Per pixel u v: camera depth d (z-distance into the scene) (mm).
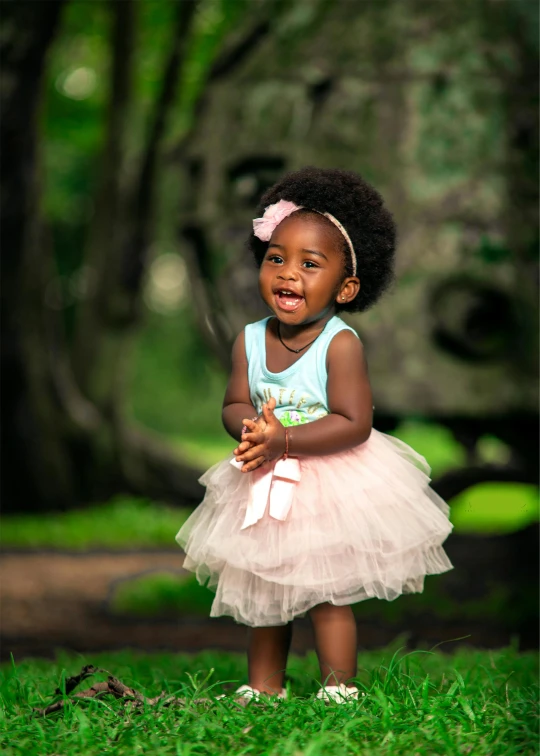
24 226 15445
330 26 9734
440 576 10570
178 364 38906
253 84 9750
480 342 9008
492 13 9492
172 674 4715
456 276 8844
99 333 16812
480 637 8617
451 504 10500
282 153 9328
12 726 3258
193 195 9914
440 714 3184
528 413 8852
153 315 38594
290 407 3738
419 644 8281
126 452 16656
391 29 9492
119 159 16625
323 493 3592
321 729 3029
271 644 3754
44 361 16078
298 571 3514
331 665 3611
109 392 16750
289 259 3674
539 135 9203
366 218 3814
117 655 6184
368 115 9219
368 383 3709
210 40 16625
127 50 16266
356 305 3988
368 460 3703
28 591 10875
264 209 3949
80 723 3070
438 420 9414
